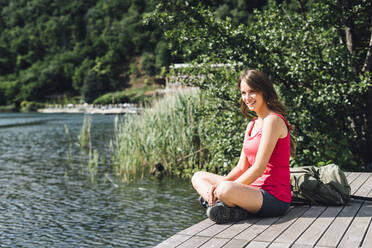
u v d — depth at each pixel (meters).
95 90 95.38
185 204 5.93
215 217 2.65
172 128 8.12
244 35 6.11
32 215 5.49
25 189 7.20
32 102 93.12
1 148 14.12
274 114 2.71
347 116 6.36
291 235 2.37
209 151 7.75
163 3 6.29
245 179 2.70
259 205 2.70
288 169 2.84
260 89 2.76
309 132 6.17
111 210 5.68
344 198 3.15
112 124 28.16
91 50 116.75
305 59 6.02
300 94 6.17
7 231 4.79
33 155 12.09
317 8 6.64
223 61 6.41
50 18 134.25
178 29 6.44
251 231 2.48
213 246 2.21
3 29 133.88
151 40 109.00
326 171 3.21
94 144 14.74
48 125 29.22
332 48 6.63
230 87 6.42
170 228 4.82
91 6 136.38
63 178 8.23
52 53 122.00
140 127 8.62
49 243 4.36
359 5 6.24
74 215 5.46
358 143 6.54
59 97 102.12
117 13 128.38
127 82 102.06
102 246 4.26
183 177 7.93
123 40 112.56
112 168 9.33
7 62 117.06
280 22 6.61
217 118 6.46
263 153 2.66
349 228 2.48
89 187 7.29
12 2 141.50
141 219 5.21
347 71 6.25
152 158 8.34
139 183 7.50
